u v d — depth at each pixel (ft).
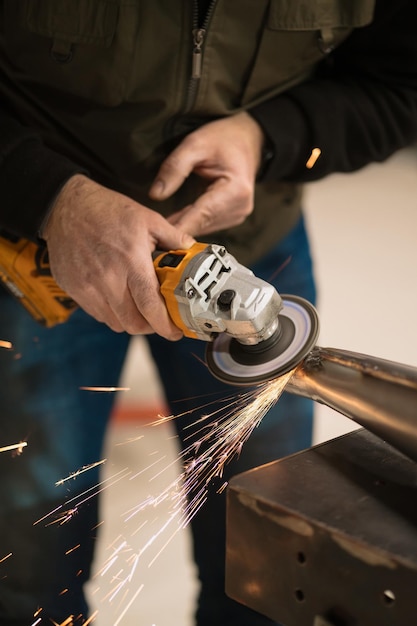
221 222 4.03
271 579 2.66
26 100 4.09
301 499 2.57
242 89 4.15
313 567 2.50
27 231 3.72
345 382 2.85
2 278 4.01
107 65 3.74
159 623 5.57
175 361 4.63
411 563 2.25
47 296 4.02
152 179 4.25
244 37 3.89
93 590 5.84
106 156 4.12
